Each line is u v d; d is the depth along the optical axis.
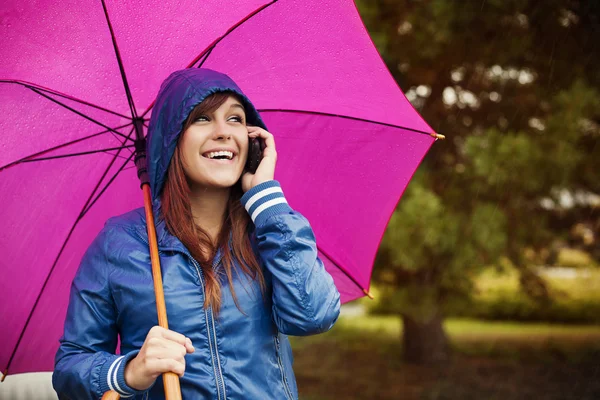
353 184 2.29
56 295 2.26
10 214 2.18
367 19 7.74
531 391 8.62
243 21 2.04
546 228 8.44
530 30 7.71
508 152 6.76
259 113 2.11
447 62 8.01
